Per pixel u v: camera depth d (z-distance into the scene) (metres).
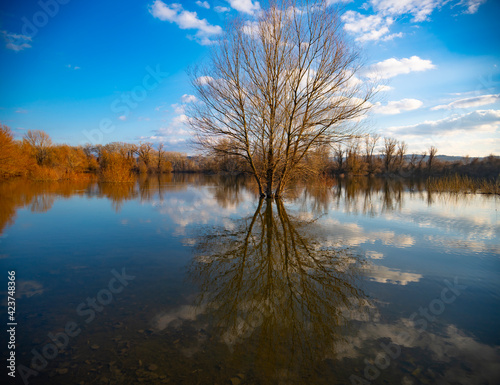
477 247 8.45
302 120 16.64
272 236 9.82
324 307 4.98
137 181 41.50
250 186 30.75
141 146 69.75
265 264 7.12
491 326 4.39
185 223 11.83
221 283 5.97
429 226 11.33
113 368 3.41
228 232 10.34
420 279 6.16
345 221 12.37
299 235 9.96
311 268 6.86
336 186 32.66
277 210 15.15
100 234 9.93
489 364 3.54
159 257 7.57
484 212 14.57
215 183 37.56
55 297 5.26
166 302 5.11
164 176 60.19
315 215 13.84
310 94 15.59
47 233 10.00
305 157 18.08
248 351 3.76
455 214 14.01
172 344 3.89
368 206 16.92
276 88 16.44
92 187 28.81
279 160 17.84
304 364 3.52
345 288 5.75
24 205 16.34
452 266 6.89
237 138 17.36
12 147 33.00
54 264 7.00
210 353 3.70
